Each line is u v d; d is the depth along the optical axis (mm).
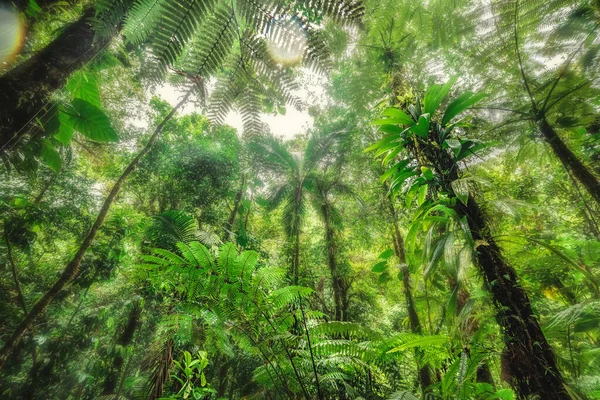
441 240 1274
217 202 6254
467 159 1485
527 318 1009
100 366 4355
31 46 963
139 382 3863
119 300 4742
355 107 3201
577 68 2275
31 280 4734
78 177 4902
